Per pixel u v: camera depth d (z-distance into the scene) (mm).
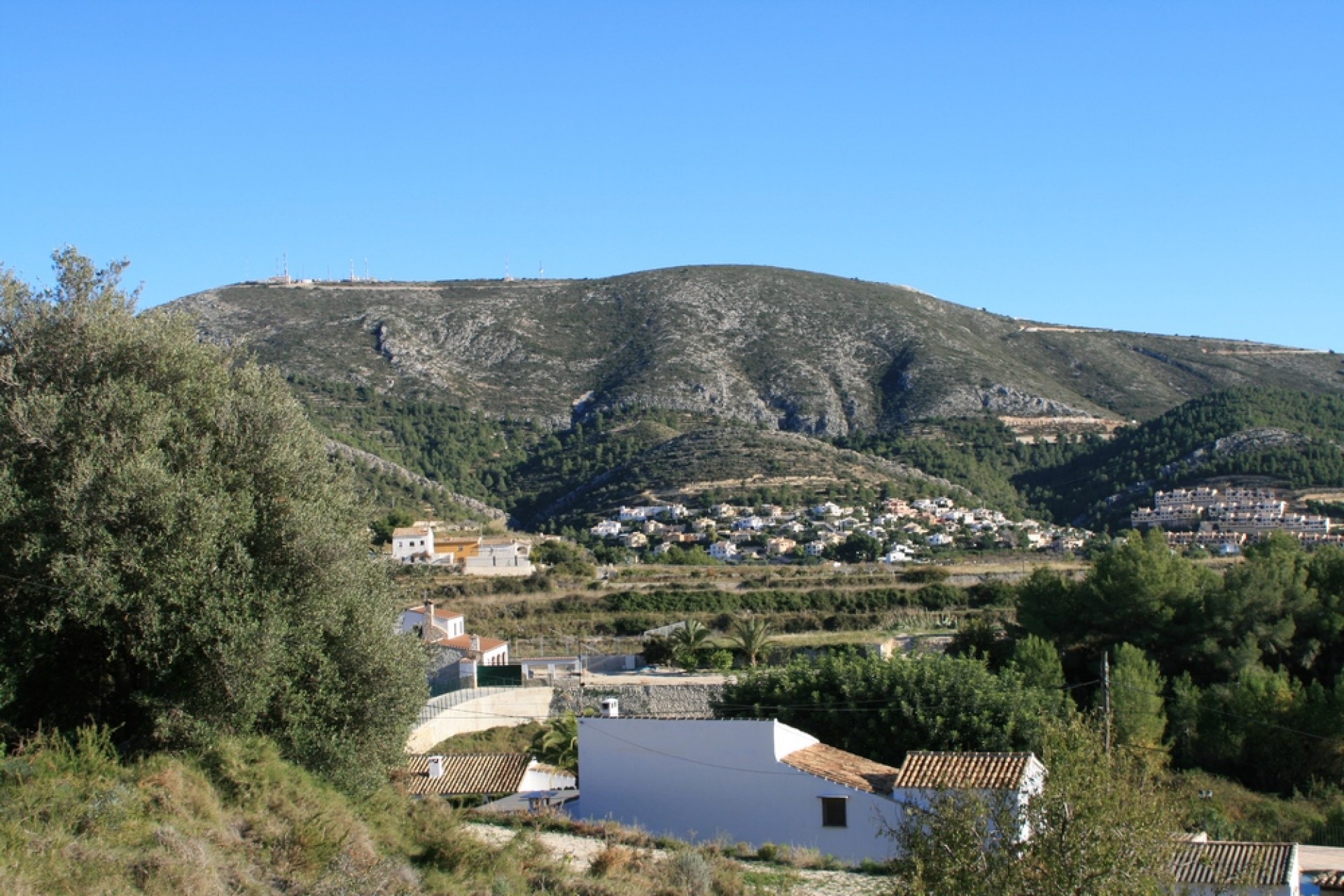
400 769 25875
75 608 18531
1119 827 16203
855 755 37812
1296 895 28203
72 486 19094
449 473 187875
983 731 40906
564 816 29234
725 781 31859
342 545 21797
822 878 25016
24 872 14000
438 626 66688
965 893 16266
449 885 18953
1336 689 50938
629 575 98875
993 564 102812
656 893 21391
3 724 18797
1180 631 60281
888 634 73250
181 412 21609
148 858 15391
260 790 19094
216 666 19750
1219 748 52281
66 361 21125
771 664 67562
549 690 59438
